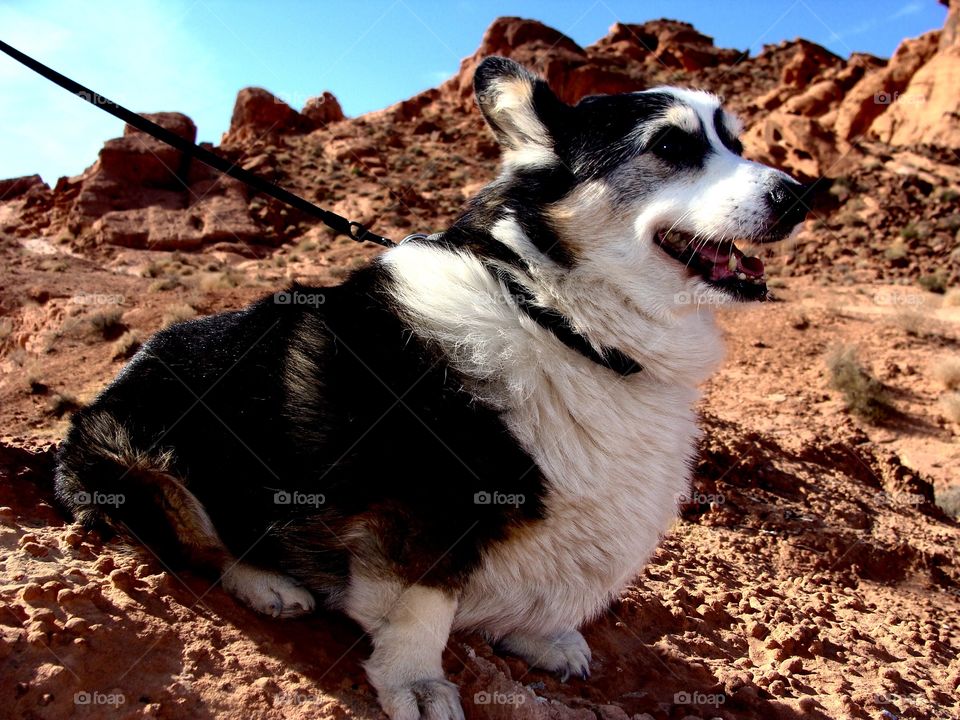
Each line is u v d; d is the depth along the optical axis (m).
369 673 0.60
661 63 12.37
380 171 8.76
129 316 3.59
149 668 0.56
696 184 0.69
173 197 7.47
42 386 2.91
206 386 0.69
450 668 0.64
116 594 0.62
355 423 0.61
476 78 0.75
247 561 0.69
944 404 3.26
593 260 0.67
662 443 0.66
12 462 0.84
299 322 0.69
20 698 0.50
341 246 6.43
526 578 0.63
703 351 0.69
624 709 0.70
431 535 0.60
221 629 0.63
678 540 1.28
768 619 0.97
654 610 0.92
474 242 0.68
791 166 8.35
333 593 0.66
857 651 0.93
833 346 3.85
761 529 1.43
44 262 5.22
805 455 2.07
